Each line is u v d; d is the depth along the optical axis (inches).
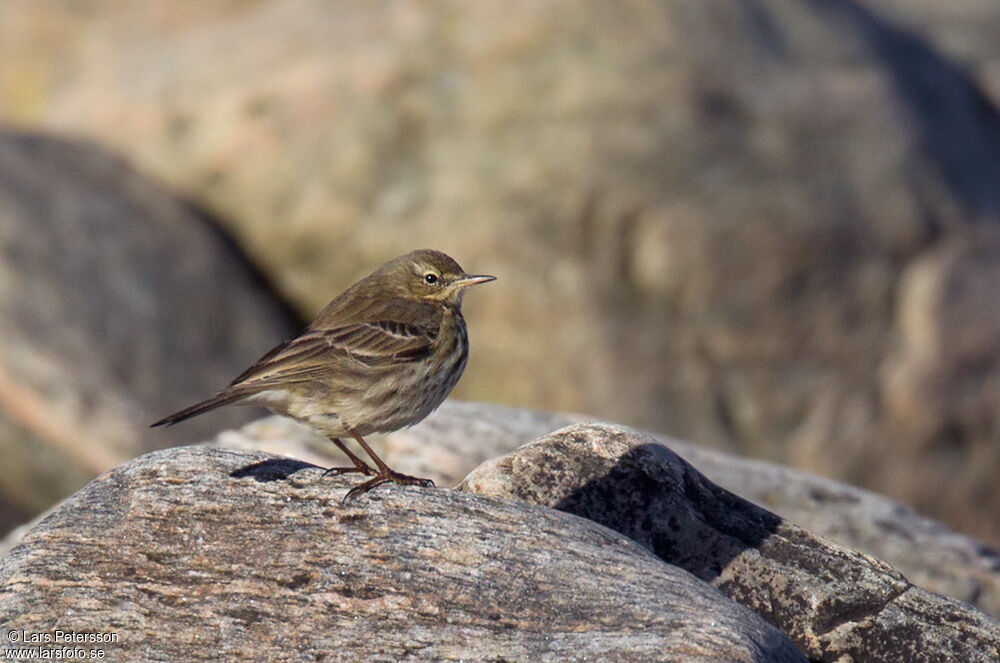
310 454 422.3
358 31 717.3
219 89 719.1
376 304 359.6
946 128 767.1
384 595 261.1
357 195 695.1
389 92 698.8
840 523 420.8
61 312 612.7
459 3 711.1
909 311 692.1
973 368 691.4
